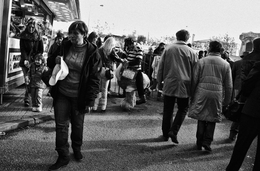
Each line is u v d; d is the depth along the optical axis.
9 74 6.49
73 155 4.09
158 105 8.30
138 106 7.88
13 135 4.67
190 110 4.80
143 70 10.60
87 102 3.65
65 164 3.68
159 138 5.20
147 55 10.56
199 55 10.72
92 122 5.89
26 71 6.21
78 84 3.66
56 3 12.11
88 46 3.62
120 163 3.99
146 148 4.68
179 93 4.73
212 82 4.61
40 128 5.15
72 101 3.71
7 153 3.94
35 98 5.95
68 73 3.62
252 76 3.39
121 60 6.55
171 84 4.79
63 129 3.62
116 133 5.32
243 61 4.13
